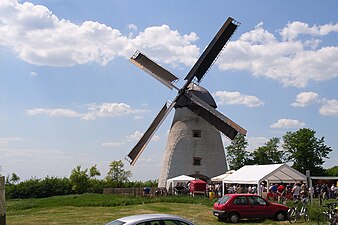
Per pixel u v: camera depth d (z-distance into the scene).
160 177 53.25
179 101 46.59
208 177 51.06
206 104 45.62
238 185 43.81
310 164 73.88
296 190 33.09
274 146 79.50
